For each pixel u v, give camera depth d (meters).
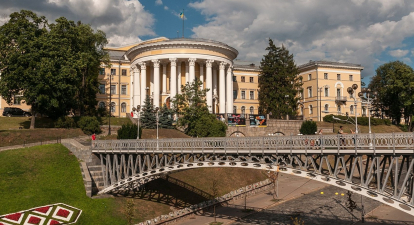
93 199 31.08
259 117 62.50
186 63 64.50
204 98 56.97
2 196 28.30
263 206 38.78
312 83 82.69
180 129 56.50
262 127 62.47
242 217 34.25
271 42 75.62
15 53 44.66
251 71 86.69
